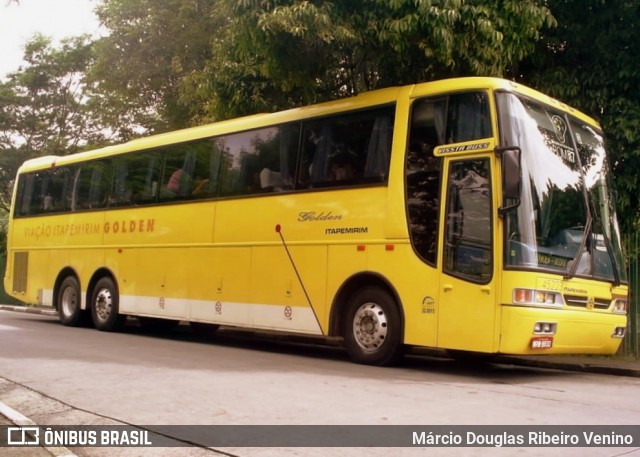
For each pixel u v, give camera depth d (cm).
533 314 788
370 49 1102
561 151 897
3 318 1866
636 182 1143
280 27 999
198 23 1712
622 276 948
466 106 866
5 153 2911
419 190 893
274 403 655
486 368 1009
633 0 1105
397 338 901
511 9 1015
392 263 904
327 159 1013
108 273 1441
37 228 1678
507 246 803
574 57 1205
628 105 1135
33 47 2877
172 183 1299
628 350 1147
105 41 1906
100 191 1492
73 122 2981
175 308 1248
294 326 1023
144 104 2064
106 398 688
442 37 987
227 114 1365
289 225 1049
